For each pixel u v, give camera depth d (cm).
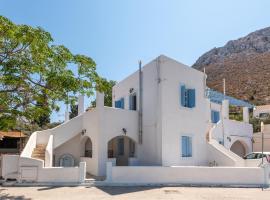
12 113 1359
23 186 1561
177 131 1931
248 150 2819
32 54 1286
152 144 1905
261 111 4753
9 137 3225
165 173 1638
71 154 2098
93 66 1396
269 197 1290
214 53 12612
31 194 1338
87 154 2119
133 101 2166
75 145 2114
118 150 2258
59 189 1471
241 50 11719
